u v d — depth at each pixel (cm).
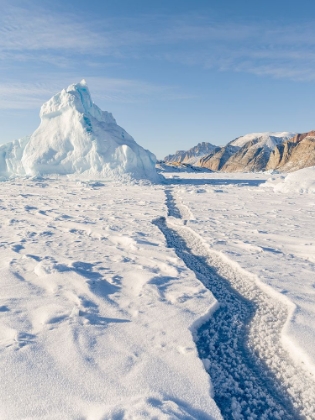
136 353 346
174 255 708
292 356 357
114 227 991
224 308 478
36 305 460
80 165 2852
